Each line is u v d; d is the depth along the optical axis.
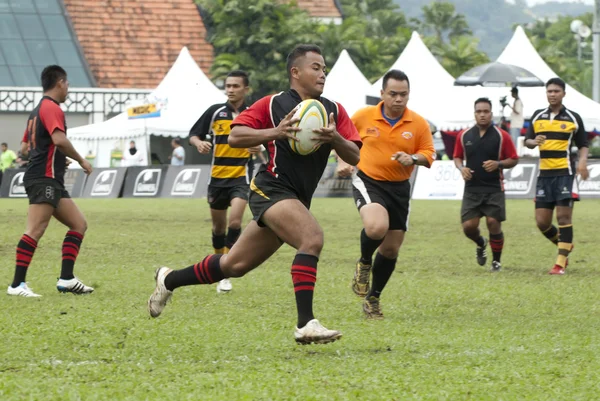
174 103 71.44
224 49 98.81
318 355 13.62
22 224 41.56
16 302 19.20
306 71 14.03
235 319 17.06
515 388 11.53
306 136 13.45
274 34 97.19
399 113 18.08
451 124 69.06
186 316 17.39
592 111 68.44
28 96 88.94
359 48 102.06
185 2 105.88
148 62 100.31
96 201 61.69
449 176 63.31
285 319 17.16
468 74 67.25
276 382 11.63
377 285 17.83
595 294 21.44
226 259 14.34
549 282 23.78
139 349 13.87
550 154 26.50
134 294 20.66
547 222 26.92
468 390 11.38
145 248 31.50
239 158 22.75
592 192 61.44
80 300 19.59
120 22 102.62
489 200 26.72
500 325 16.86
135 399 10.76
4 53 93.56
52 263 26.70
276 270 25.66
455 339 15.12
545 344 14.70
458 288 22.31
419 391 11.31
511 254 31.09
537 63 74.31
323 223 42.75
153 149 83.69
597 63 82.38
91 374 12.06
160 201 61.56
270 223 13.73
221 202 23.03
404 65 73.12
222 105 22.77
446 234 37.94
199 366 12.66
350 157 13.95
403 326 16.58
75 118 90.69
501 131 26.83
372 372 12.36
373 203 17.67
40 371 12.24
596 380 12.04
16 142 89.19
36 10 98.69
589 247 33.56
